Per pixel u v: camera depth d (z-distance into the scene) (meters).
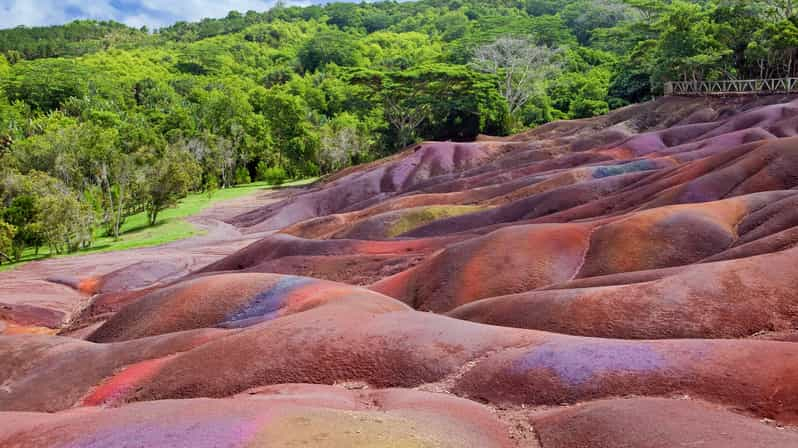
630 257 23.50
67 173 67.75
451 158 71.94
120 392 14.02
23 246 53.75
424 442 8.35
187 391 13.16
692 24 74.69
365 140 96.50
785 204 23.56
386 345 13.41
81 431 8.45
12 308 34.16
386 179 70.12
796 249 17.06
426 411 10.18
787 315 14.98
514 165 65.31
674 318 15.66
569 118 101.12
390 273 31.14
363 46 182.38
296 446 7.63
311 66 176.50
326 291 19.23
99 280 40.97
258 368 13.34
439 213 44.22
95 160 65.25
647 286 16.88
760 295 15.59
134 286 40.44
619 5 163.62
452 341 13.31
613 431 9.08
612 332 15.88
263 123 105.00
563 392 11.14
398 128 92.94
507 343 13.05
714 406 9.89
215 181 92.44
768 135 46.44
